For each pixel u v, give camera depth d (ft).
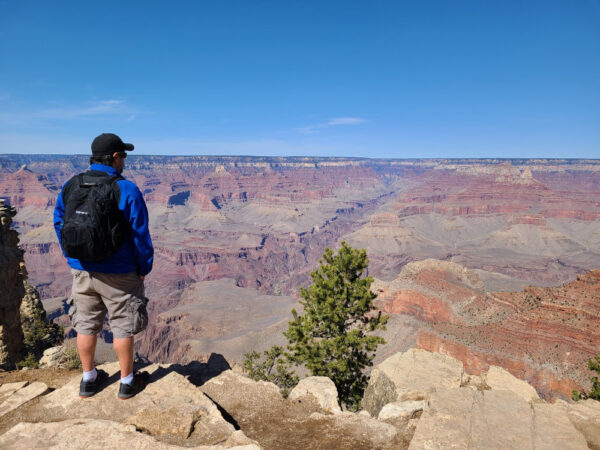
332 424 19.63
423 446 16.21
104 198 16.52
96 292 18.24
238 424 19.79
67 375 23.70
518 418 18.03
